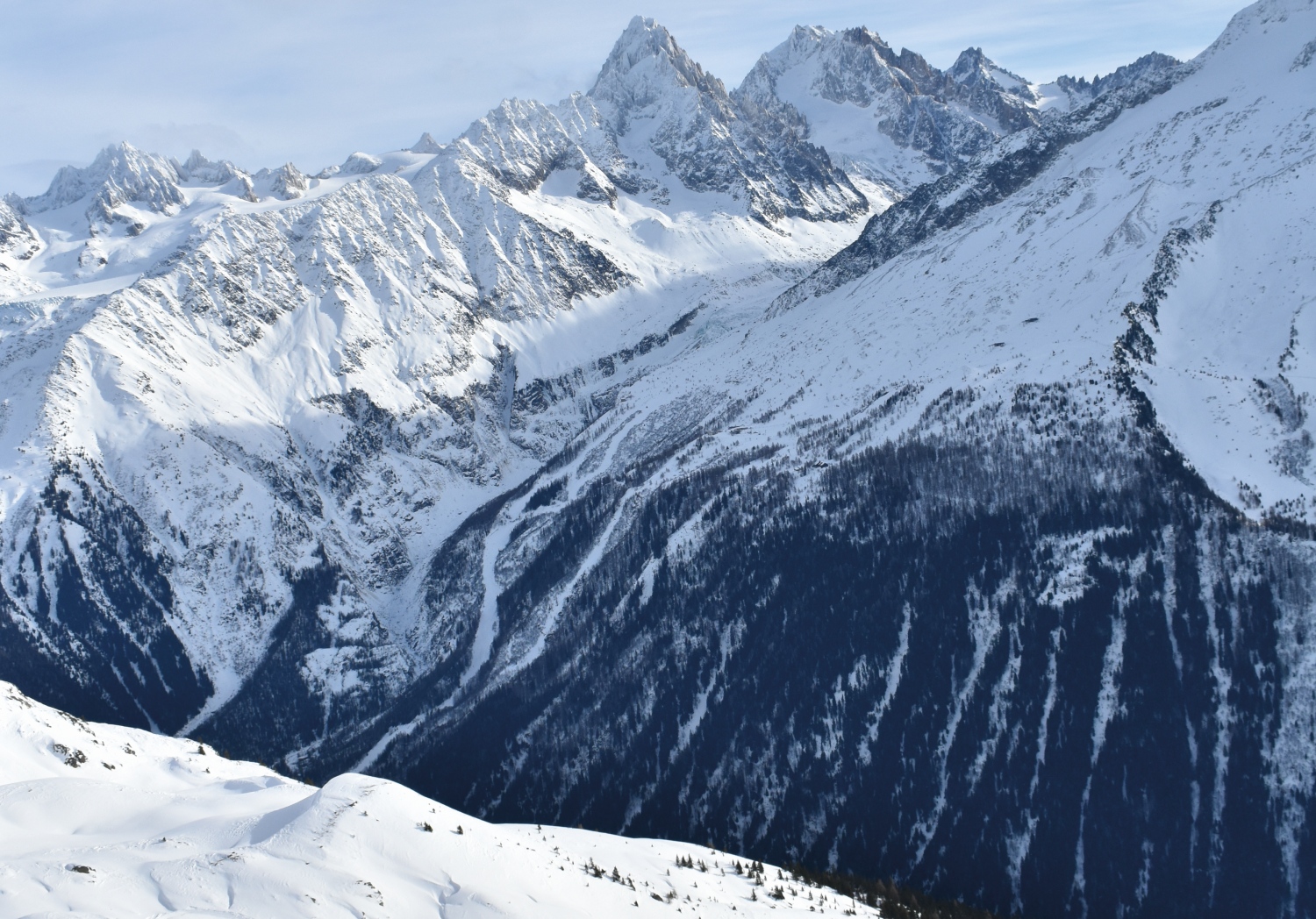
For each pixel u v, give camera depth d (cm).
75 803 9944
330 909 7794
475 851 9162
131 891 7756
